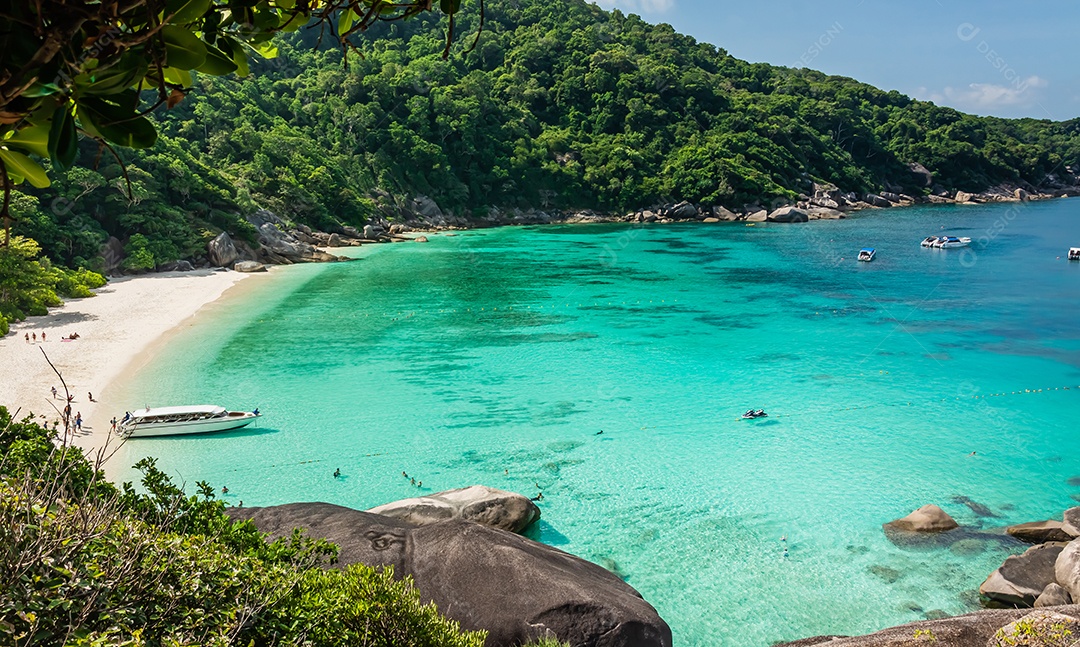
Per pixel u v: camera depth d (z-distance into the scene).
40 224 70.00
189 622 8.77
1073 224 128.12
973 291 70.62
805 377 44.31
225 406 38.94
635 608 18.03
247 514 21.61
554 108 171.75
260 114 133.38
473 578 18.41
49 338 50.03
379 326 57.41
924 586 23.20
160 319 57.72
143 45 1.86
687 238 119.12
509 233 130.00
